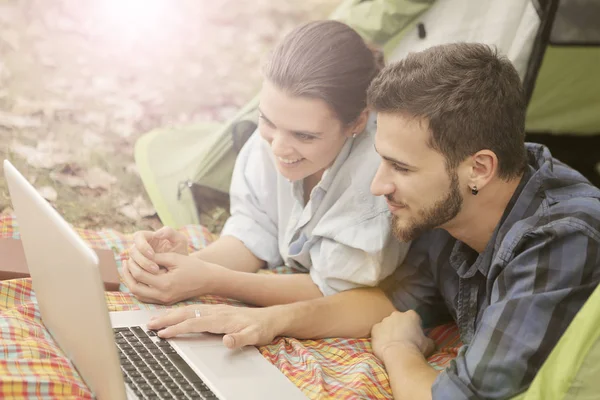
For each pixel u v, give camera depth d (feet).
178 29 10.55
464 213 4.41
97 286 3.08
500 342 3.92
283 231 5.79
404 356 4.54
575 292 3.91
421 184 4.25
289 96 5.07
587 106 8.81
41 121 8.19
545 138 8.98
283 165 5.30
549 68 8.52
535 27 6.51
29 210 3.76
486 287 4.59
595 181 8.93
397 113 4.17
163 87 9.24
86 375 3.72
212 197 7.02
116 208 7.09
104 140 8.02
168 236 5.19
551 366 3.80
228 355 4.30
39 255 3.84
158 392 3.77
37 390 3.60
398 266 5.28
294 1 11.59
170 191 7.14
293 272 5.75
